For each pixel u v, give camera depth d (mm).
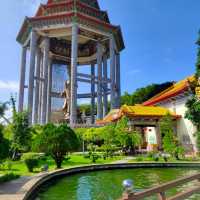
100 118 56844
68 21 53406
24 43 60625
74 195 14125
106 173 23031
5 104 20188
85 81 55375
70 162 29656
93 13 58938
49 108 61781
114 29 57812
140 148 42750
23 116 31297
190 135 40969
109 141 37500
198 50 23953
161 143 41812
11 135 30375
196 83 24594
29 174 19594
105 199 13148
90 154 34594
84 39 64250
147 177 20656
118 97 62562
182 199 7547
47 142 23859
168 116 38938
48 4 57438
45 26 54344
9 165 23875
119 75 64812
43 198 13438
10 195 11414
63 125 25000
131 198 5812
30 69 52781
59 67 67375
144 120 42219
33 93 52812
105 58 65562
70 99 52688
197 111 23891
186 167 27344
